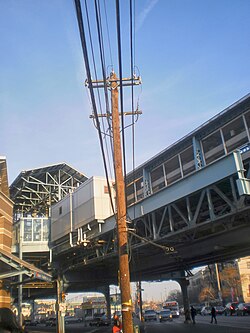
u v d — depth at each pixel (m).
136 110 16.09
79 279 44.19
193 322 44.56
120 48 8.80
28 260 48.97
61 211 43.47
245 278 98.69
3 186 34.53
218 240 28.03
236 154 20.83
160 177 37.84
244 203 21.59
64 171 65.06
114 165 15.40
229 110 29.69
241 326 33.44
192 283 152.75
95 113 11.73
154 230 27.44
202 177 23.38
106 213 36.03
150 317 65.69
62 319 37.53
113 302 95.75
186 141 34.31
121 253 14.48
